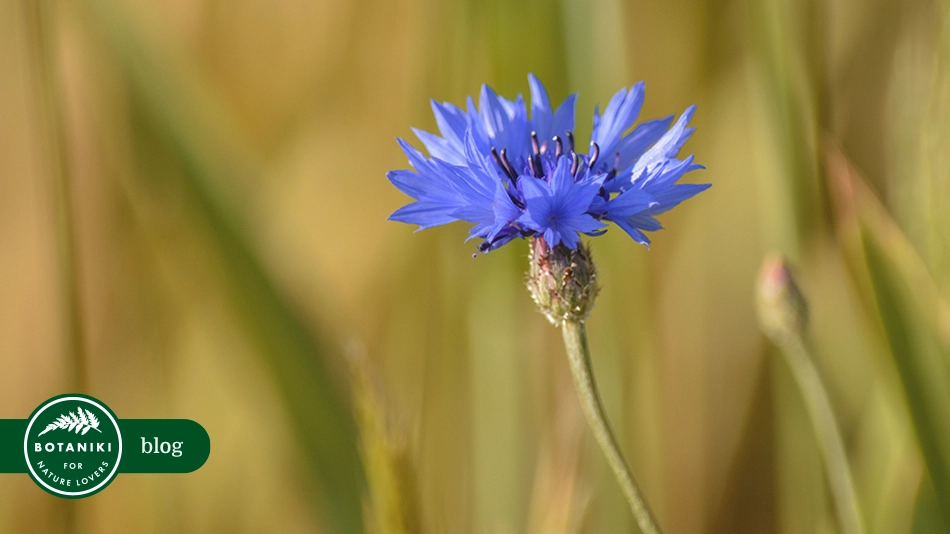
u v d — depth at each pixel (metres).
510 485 0.56
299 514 0.58
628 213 0.49
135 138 0.57
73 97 0.58
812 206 0.54
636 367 0.56
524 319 0.57
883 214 0.52
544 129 0.51
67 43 0.58
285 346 0.56
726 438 0.58
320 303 0.58
